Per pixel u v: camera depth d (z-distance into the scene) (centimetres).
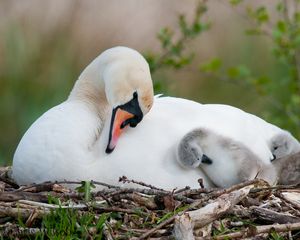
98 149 1225
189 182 1223
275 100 1881
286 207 1193
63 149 1212
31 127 1248
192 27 1745
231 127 1254
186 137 1208
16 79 2200
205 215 1110
